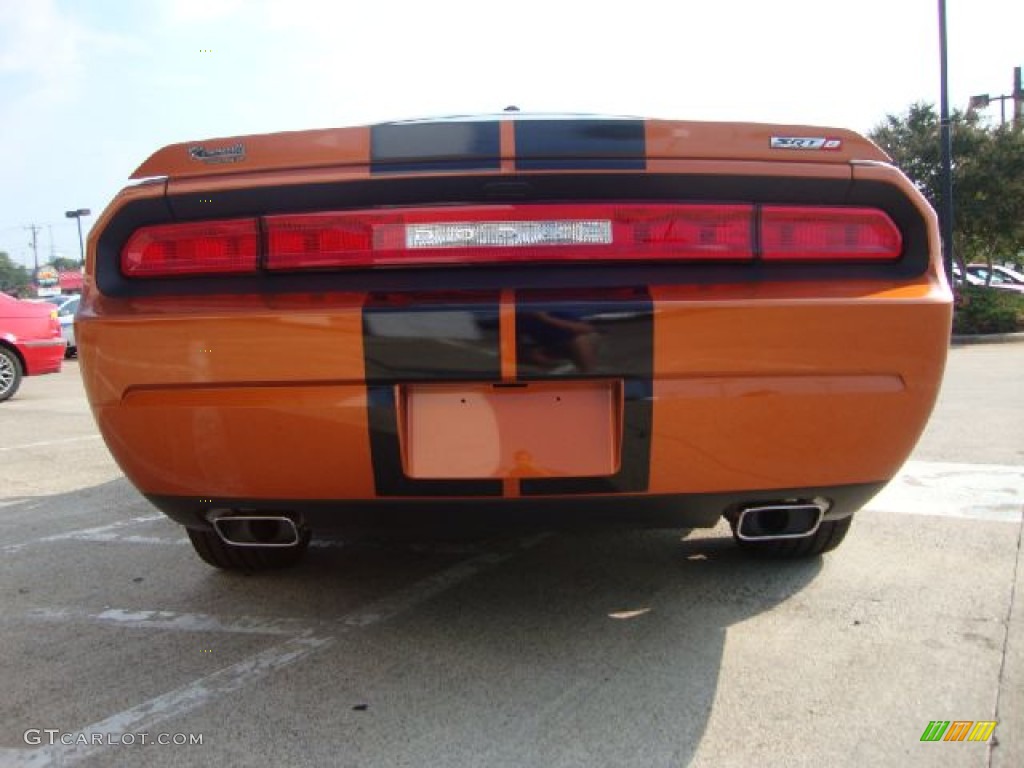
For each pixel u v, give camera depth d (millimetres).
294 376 2250
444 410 2271
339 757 2092
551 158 2277
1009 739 2125
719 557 3500
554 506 2332
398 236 2277
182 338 2291
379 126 2314
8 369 10008
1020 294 20531
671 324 2201
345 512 2404
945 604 2955
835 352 2266
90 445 6699
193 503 2516
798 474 2354
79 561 3670
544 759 2066
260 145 2336
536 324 2186
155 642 2791
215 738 2191
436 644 2721
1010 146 18656
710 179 2291
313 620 2943
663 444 2250
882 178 2318
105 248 2426
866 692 2361
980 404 7461
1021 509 4082
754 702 2318
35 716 2320
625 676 2477
